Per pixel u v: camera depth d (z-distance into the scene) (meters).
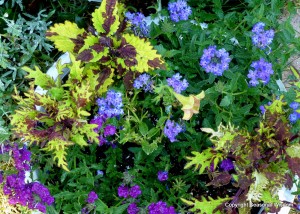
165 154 0.65
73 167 0.64
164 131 0.60
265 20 0.63
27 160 0.59
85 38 0.60
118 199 0.63
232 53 0.66
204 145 0.64
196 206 0.58
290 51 0.64
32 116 0.57
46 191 0.58
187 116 0.54
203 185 0.65
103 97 0.61
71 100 0.57
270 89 0.65
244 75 0.66
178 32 0.63
